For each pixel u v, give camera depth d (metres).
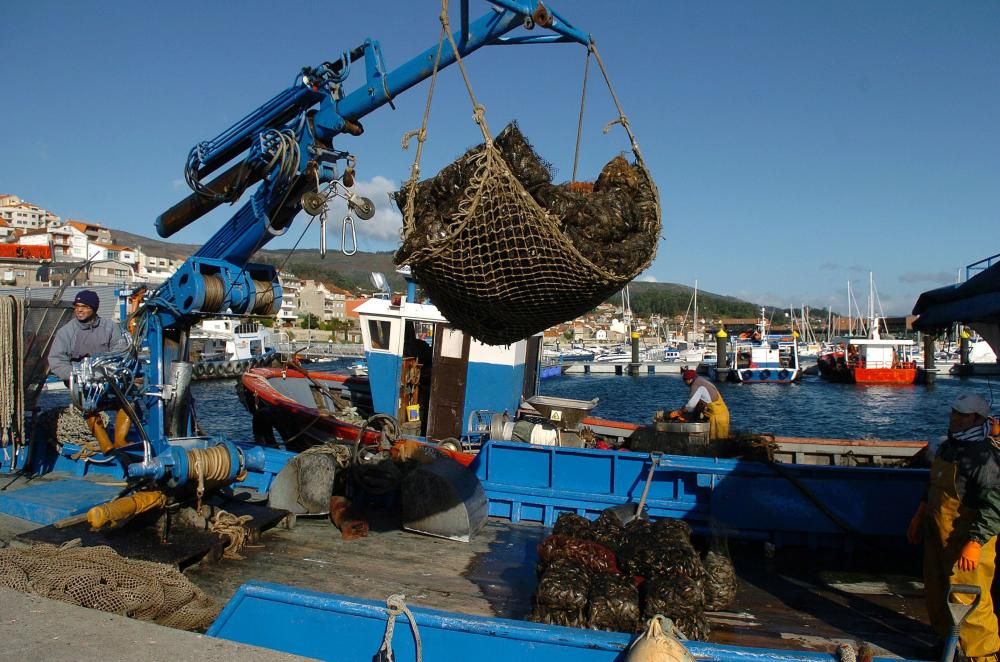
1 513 6.18
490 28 4.76
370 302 10.90
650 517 6.53
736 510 6.27
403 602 3.35
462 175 3.88
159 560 4.88
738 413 34.62
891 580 5.61
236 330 49.66
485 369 10.39
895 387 48.44
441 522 6.08
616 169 4.41
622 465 6.72
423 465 6.39
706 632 4.17
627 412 34.12
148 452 5.60
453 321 4.33
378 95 5.30
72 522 5.45
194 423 6.86
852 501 6.08
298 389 13.42
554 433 8.23
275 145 5.54
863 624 4.74
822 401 40.16
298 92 5.63
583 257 3.61
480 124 3.60
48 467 7.37
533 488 6.86
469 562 5.55
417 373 11.16
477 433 10.19
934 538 4.29
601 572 4.47
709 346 93.25
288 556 5.52
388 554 5.66
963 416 4.19
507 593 4.93
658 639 2.93
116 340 6.21
